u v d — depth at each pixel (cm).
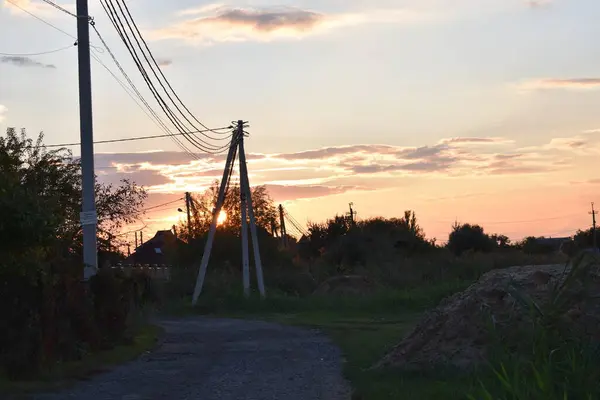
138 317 2523
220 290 4425
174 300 4306
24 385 1387
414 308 3822
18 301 1455
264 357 1948
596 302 1278
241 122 4369
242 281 4741
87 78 2134
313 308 4053
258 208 7606
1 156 2128
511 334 1300
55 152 2908
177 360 1881
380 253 7150
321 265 6569
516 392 911
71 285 1764
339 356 1953
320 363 1802
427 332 1579
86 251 2108
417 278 5244
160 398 1301
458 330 1502
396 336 2341
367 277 5131
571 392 924
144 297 2462
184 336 2612
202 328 3011
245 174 4441
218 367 1738
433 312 1681
